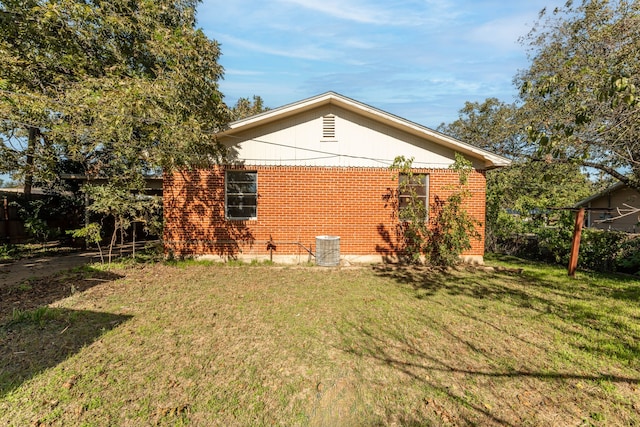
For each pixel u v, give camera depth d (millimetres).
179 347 4012
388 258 9758
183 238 9438
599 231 9469
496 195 13164
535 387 3277
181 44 8156
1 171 9258
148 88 7137
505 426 2707
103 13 8242
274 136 9539
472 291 6824
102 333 4383
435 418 2801
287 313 5305
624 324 4949
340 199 9648
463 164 8984
